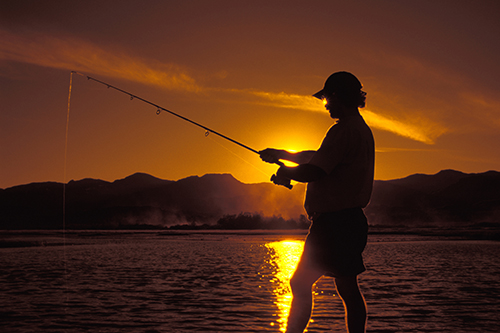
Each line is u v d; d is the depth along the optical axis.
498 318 5.57
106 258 15.37
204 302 6.71
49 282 9.03
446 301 6.80
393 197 153.00
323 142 2.66
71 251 19.33
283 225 112.62
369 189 2.66
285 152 3.19
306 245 2.66
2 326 5.15
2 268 11.84
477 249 20.59
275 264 13.12
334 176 2.60
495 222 114.94
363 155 2.62
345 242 2.56
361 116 2.74
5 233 52.62
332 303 6.52
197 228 108.38
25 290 7.95
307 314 2.68
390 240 31.47
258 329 4.97
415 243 26.75
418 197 152.12
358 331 2.59
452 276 10.06
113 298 7.09
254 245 24.86
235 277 9.88
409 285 8.59
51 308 6.25
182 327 5.08
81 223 123.88
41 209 146.00
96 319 5.53
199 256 16.36
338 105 2.72
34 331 4.90
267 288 8.14
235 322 5.34
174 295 7.37
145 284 8.74
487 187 166.25
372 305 6.47
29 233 53.50
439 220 121.06
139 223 130.00
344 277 2.61
